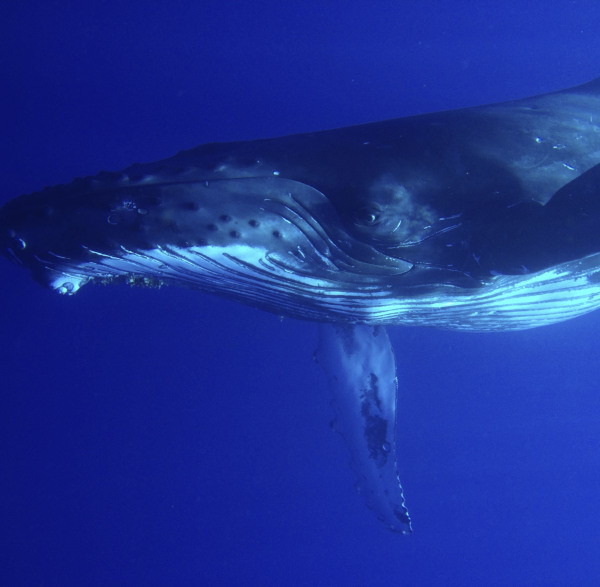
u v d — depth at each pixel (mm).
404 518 7938
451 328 7059
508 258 4230
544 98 5992
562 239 3979
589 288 6023
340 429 8086
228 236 4398
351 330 7980
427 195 4324
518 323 6742
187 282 5281
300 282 5074
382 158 4410
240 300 6012
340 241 4598
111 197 4285
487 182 4309
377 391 7875
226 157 4535
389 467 7879
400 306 5703
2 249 4570
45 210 4336
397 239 4469
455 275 4957
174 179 4363
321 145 4566
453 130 4535
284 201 4395
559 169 4379
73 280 4789
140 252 4438
